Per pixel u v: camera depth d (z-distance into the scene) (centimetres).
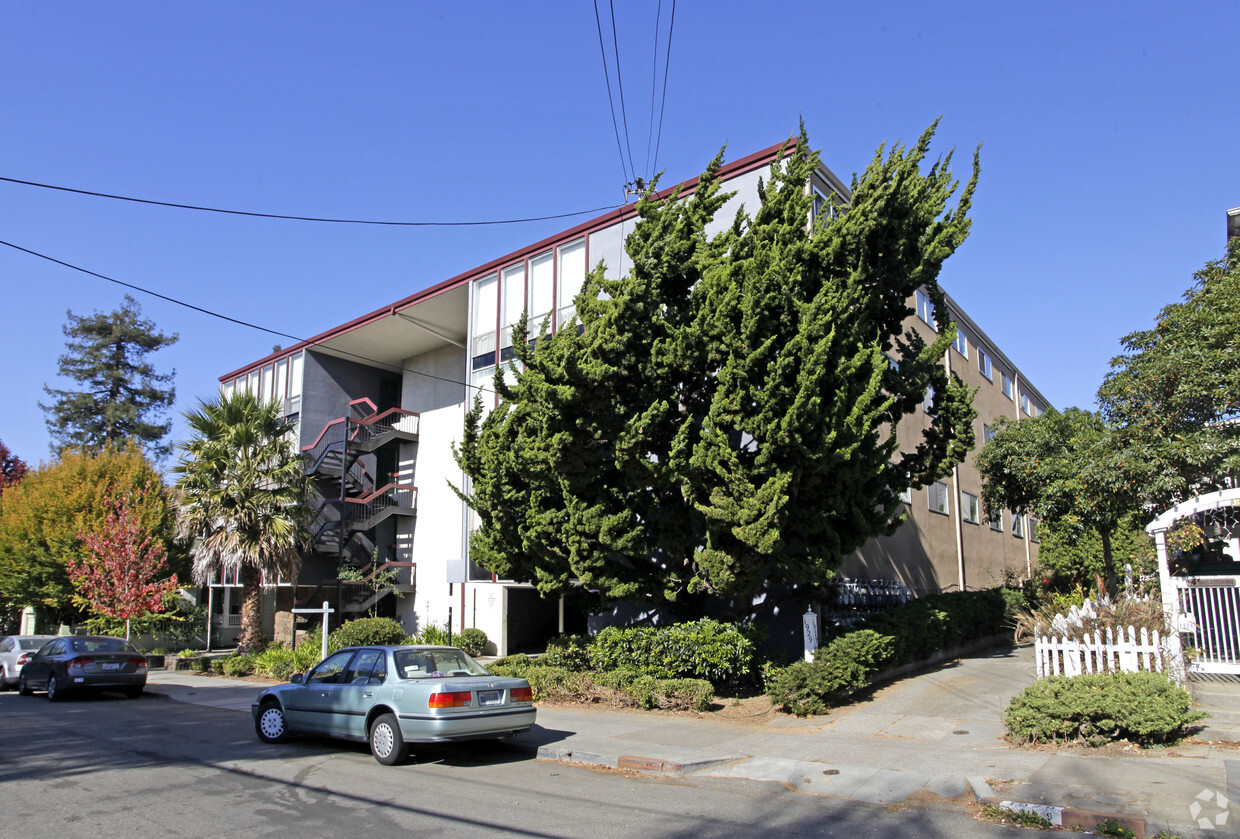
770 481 1137
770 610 1539
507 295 2288
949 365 2775
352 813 715
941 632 1602
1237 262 1545
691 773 880
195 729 1232
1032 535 3919
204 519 2125
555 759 966
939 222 1416
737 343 1176
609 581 1339
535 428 1344
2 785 838
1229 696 1075
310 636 2197
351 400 3012
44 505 2673
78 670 1642
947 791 760
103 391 5022
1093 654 1017
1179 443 1466
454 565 2414
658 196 1947
